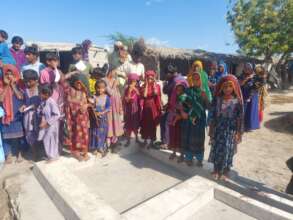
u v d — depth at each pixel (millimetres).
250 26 18484
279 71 20547
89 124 4582
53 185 3613
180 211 3289
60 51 16297
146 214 3152
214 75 8539
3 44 5297
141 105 4980
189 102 4082
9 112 4359
